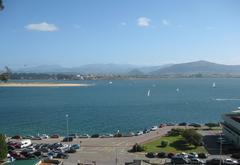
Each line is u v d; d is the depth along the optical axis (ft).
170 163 276.21
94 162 274.77
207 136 383.65
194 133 340.80
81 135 441.27
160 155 299.58
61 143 357.00
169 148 328.49
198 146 334.65
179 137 374.63
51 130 524.52
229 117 370.94
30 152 312.09
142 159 281.74
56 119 638.12
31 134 490.49
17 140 380.37
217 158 284.61
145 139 376.68
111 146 345.51
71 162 282.77
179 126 468.75
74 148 330.34
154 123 588.09
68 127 547.08
